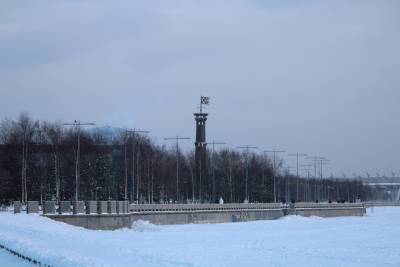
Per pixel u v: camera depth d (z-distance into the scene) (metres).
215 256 53.72
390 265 52.81
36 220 86.06
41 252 41.47
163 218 128.12
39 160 161.75
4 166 156.25
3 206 142.38
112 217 103.12
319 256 60.16
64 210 97.88
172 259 45.31
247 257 54.50
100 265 34.78
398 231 114.56
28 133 162.62
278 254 60.09
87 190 167.12
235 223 146.00
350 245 77.44
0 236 56.59
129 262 38.78
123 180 181.00
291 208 179.25
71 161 163.38
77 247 48.28
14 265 38.75
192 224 135.62
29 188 157.75
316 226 134.25
